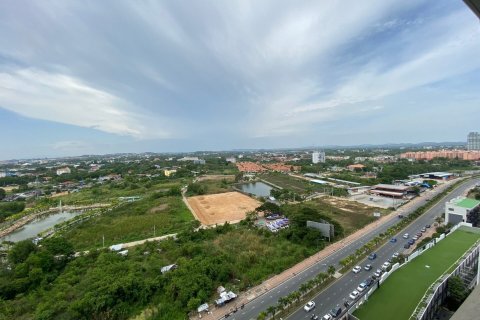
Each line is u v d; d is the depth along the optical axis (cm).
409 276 5825
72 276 6619
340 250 7862
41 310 5028
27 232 12406
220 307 5388
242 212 13400
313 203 14125
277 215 11912
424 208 11850
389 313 4656
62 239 8006
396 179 19962
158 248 8544
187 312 5200
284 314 5091
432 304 5009
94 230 10756
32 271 6469
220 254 7512
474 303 1819
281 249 7931
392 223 10194
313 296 5641
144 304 5534
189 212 13488
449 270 5981
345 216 11462
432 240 7594
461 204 9856
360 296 5459
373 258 7181
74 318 4850
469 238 7762
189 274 6106
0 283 6078
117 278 5959
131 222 11606
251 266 6944
